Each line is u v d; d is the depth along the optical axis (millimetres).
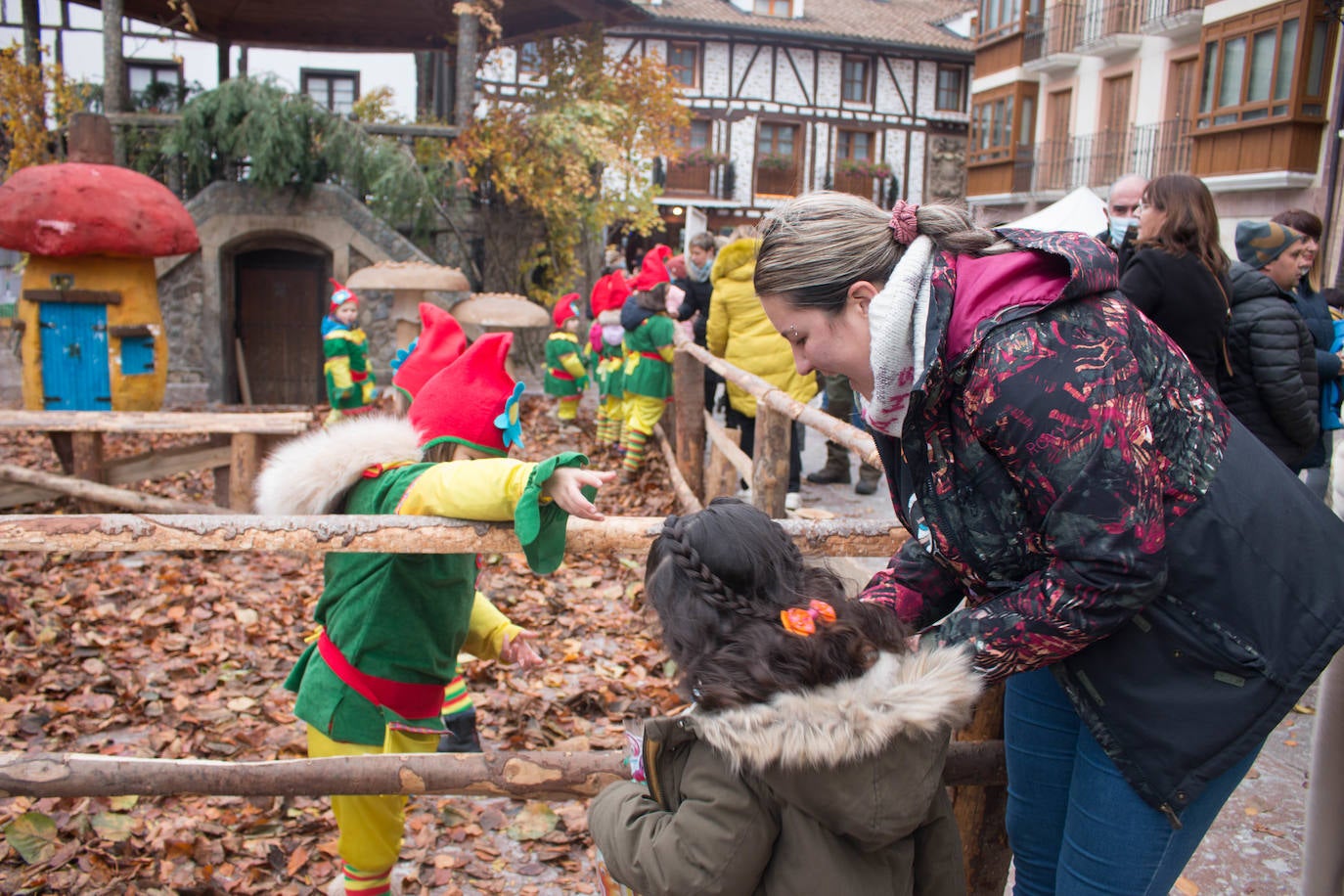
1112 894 1541
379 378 13289
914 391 1405
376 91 17281
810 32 33031
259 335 13680
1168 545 1401
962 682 1371
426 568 2230
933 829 1542
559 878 2910
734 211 34188
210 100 12555
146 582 5461
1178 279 3201
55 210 7941
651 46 32906
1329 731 2172
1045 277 1368
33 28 14453
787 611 1402
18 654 4418
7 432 9484
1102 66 22344
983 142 26797
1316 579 1403
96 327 8391
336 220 13094
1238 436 1481
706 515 1475
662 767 1473
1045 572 1378
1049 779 1734
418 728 2322
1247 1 16953
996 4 25750
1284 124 16109
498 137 14125
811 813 1361
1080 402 1294
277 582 5566
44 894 2744
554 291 15539
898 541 2139
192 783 1863
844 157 34844
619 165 14984
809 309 1484
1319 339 4652
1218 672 1413
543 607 5211
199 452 6816
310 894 2795
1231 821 3076
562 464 1914
